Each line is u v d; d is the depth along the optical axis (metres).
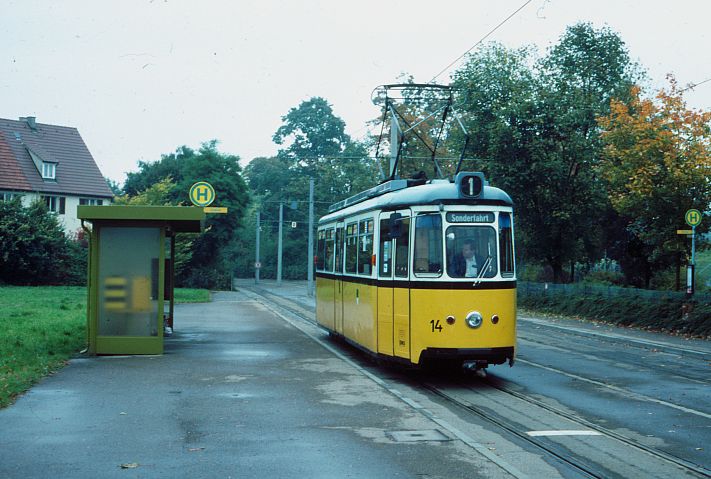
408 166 48.09
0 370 12.92
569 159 35.00
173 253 21.39
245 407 10.48
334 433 8.91
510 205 12.99
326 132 91.00
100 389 11.84
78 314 26.19
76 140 69.94
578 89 35.97
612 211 36.31
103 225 16.05
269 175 94.75
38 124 68.44
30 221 53.62
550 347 19.61
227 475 7.13
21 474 7.12
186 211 15.94
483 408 10.79
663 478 7.29
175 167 79.31
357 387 12.27
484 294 12.54
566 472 7.38
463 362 12.62
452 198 12.73
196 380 12.84
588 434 9.14
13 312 26.67
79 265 55.81
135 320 16.23
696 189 24.41
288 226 96.56
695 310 22.72
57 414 9.91
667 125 24.64
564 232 36.41
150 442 8.41
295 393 11.66
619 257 38.03
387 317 13.65
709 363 16.34
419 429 9.16
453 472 7.29
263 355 16.50
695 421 10.01
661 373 14.65
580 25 42.00
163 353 16.45
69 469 7.29
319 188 80.19
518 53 37.69
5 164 62.56
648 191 24.52
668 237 25.16
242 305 37.19
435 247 12.66
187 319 27.34
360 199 16.95
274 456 7.84
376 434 8.88
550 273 44.53
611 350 18.92
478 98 36.72
